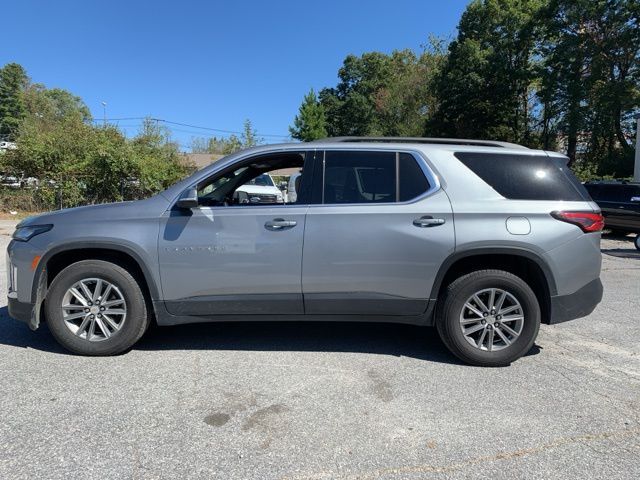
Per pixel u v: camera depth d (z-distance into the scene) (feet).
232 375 13.00
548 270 13.53
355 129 211.61
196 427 10.32
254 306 13.85
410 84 157.38
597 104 95.50
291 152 14.30
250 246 13.56
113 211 13.94
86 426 10.28
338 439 9.96
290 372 13.26
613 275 29.14
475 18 118.32
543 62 113.70
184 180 14.23
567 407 11.48
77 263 13.76
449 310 13.66
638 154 78.43
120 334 13.84
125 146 60.39
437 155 14.08
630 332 17.28
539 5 110.93
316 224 13.58
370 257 13.52
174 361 13.89
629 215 47.88
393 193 13.84
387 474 8.84
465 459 9.35
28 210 55.88
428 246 13.44
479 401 11.72
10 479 8.47
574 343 16.03
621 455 9.53
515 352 13.70
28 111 259.80
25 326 16.61
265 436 10.03
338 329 17.13
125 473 8.73
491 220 13.48
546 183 13.96
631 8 92.48
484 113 120.78
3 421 10.41
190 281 13.67
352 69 226.99
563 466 9.15
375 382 12.72
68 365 13.43
